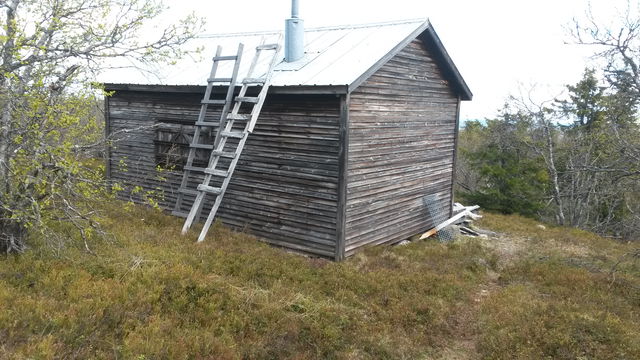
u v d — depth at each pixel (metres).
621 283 9.48
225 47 13.19
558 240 13.79
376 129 10.34
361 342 6.55
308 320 6.75
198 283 7.15
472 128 32.12
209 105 11.27
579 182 21.92
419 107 11.88
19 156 7.05
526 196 19.12
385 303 7.81
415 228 12.33
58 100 7.39
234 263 8.38
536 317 7.45
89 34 8.55
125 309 6.26
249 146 10.63
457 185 25.62
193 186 11.61
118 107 13.09
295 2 10.59
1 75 7.43
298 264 8.95
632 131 14.46
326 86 8.87
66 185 7.14
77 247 8.02
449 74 12.78
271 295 7.32
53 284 6.59
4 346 4.98
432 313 7.55
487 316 7.66
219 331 6.30
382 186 10.80
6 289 6.27
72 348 5.32
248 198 10.72
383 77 10.40
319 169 9.71
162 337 5.82
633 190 16.50
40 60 7.77
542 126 22.66
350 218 9.83
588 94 23.58
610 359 6.42
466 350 6.84
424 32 11.38
